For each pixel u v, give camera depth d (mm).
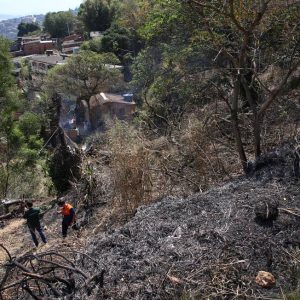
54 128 17219
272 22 9094
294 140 8664
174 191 9719
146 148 10266
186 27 9852
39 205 13969
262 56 10203
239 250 5719
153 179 10266
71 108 46000
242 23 8961
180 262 5668
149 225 6840
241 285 5242
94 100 42750
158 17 9750
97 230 9430
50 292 6145
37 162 24359
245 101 12023
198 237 6133
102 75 42594
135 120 13719
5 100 27844
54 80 43375
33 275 5520
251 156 10180
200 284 5270
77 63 42344
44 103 41562
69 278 5785
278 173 7762
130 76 43812
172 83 11211
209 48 9992
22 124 29266
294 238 5855
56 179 14344
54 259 7285
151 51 14938
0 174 21047
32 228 10250
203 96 12133
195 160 10008
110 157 10922
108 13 71250
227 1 8305
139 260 5887
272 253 5625
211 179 9711
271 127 10906
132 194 9516
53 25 95188
